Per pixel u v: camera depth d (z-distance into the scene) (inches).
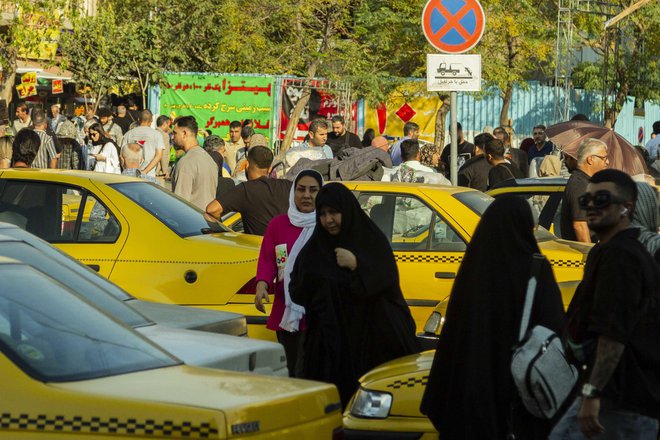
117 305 340.2
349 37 1722.4
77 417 222.4
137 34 1574.8
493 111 1809.8
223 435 219.5
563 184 603.2
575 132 701.9
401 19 1606.8
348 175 672.4
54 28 1380.4
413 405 327.6
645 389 267.7
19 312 251.4
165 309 378.0
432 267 516.7
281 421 233.3
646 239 305.9
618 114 1770.4
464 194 541.0
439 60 613.9
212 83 1515.7
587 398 267.0
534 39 1624.0
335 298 379.9
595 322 265.7
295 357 422.3
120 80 1576.0
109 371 244.2
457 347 294.7
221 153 895.1
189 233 490.9
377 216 529.0
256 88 1508.4
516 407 294.4
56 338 247.6
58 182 488.7
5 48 1422.2
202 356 303.4
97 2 1750.7
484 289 292.4
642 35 1752.0
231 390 237.9
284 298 420.5
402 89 1585.9
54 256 367.2
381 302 378.6
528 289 290.2
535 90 1838.1
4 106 1150.3
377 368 348.8
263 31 1628.9
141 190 503.8
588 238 549.0
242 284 474.0
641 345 267.3
